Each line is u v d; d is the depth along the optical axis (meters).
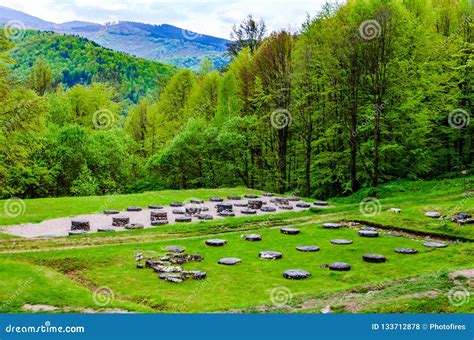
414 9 52.34
